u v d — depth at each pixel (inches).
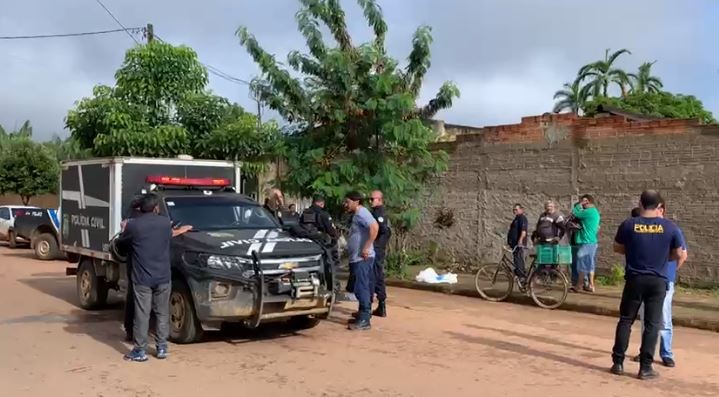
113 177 428.8
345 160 550.9
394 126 540.1
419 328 402.6
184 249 355.6
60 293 547.8
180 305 356.5
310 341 363.3
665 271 294.0
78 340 363.6
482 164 681.6
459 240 700.0
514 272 509.7
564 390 272.7
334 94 555.8
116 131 650.2
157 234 322.0
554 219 523.5
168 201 396.5
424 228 729.6
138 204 326.6
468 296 538.6
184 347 347.9
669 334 316.2
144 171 438.3
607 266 587.2
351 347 348.8
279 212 509.4
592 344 362.6
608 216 586.9
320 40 553.3
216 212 399.9
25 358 321.7
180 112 703.7
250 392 266.2
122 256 340.5
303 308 360.5
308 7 560.7
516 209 530.0
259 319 344.5
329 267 373.4
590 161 600.1
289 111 561.0
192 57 709.9
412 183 586.2
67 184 490.9
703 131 531.5
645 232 295.4
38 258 852.0
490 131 675.4
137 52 689.6
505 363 316.5
